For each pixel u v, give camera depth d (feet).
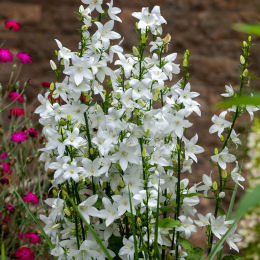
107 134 3.65
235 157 3.88
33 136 4.70
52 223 3.88
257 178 2.98
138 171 3.68
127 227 3.85
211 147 6.42
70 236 3.85
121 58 3.78
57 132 3.70
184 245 3.83
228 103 2.56
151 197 3.67
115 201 3.68
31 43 7.71
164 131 3.70
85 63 3.63
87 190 3.85
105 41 3.79
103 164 3.72
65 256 3.78
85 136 3.90
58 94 3.76
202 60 7.72
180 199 3.91
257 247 3.06
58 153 3.86
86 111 3.80
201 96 7.22
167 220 3.66
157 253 3.58
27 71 7.36
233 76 7.65
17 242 4.59
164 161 3.76
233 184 5.51
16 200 4.69
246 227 3.07
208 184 3.95
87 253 3.72
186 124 3.69
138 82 3.64
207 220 3.94
